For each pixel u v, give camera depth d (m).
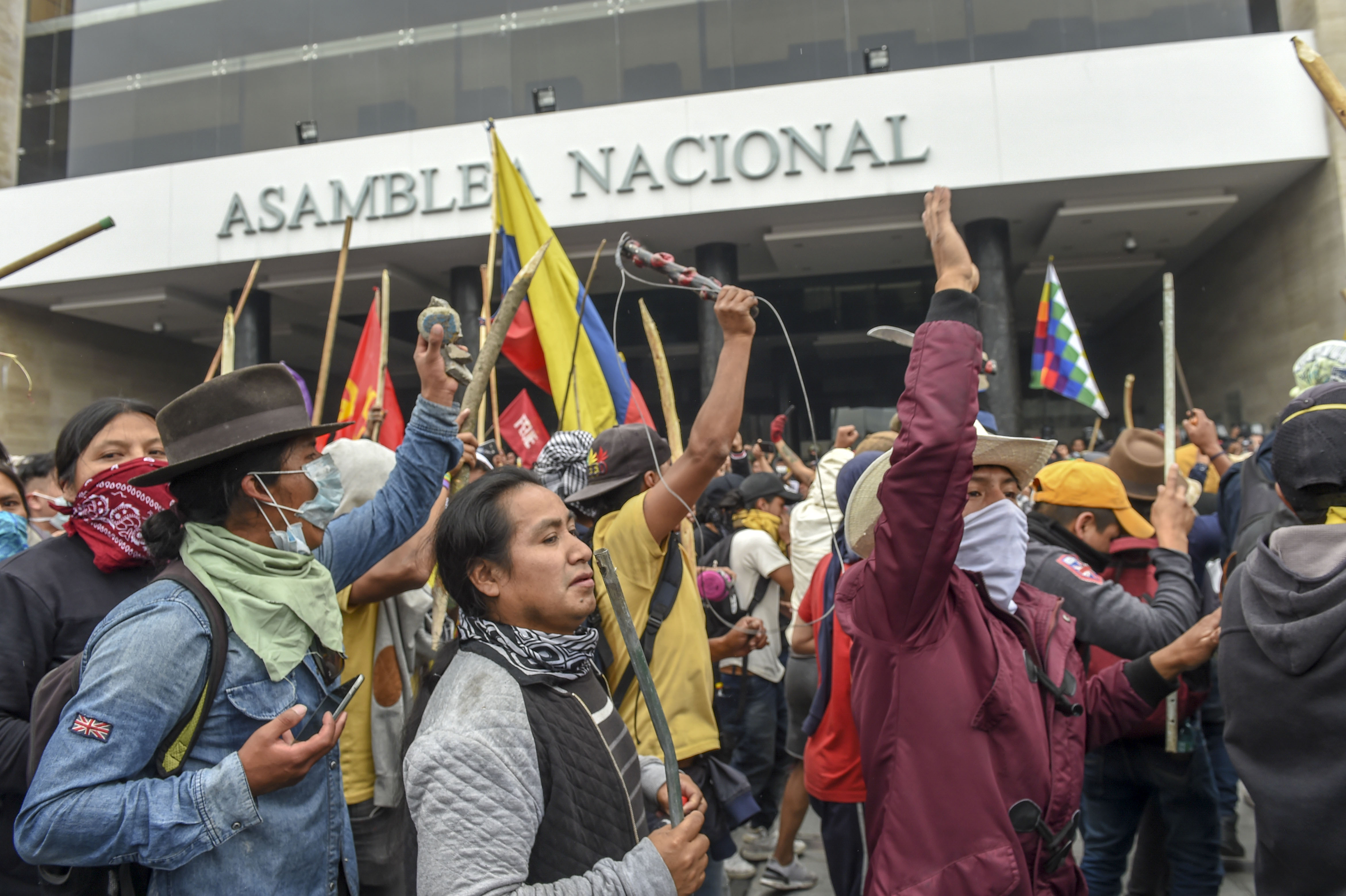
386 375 4.59
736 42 15.27
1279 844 1.63
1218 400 17.80
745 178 14.81
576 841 1.42
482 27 16.20
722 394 2.19
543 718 1.45
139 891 1.57
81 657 1.56
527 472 1.66
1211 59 13.70
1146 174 13.93
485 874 1.29
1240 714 1.73
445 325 2.26
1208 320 18.03
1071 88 13.95
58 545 2.05
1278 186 14.59
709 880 2.42
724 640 2.98
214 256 16.66
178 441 1.73
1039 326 7.81
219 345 22.31
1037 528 2.83
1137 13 14.24
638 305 19.19
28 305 19.00
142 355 21.55
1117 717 2.18
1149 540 2.96
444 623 2.59
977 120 14.15
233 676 1.59
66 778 1.41
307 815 1.65
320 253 16.25
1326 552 1.66
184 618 1.55
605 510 2.51
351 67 16.69
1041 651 1.95
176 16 17.62
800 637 3.66
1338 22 13.34
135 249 16.98
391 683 2.66
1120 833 2.88
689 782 1.75
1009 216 15.56
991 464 2.07
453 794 1.33
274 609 1.64
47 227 17.45
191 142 17.30
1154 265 17.89
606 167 15.20
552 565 1.55
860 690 1.87
